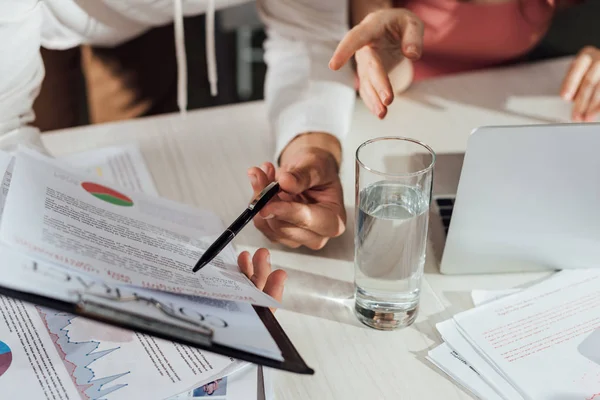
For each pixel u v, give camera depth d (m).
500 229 0.78
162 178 0.99
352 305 0.78
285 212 0.79
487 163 0.73
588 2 2.62
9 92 0.93
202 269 0.66
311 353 0.71
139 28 1.26
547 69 1.29
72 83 1.61
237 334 0.56
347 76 1.14
